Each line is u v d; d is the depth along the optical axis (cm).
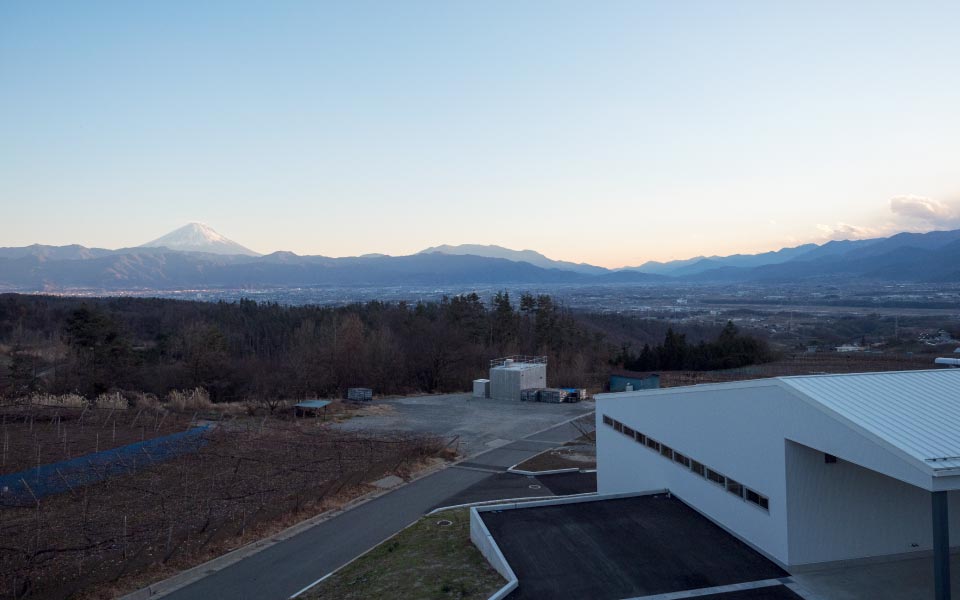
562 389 5253
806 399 1332
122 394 4725
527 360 6538
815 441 1304
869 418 1214
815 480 1409
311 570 1728
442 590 1472
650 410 2097
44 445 2777
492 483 2736
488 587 1460
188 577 1662
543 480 2792
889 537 1448
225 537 1912
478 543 1769
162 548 1786
